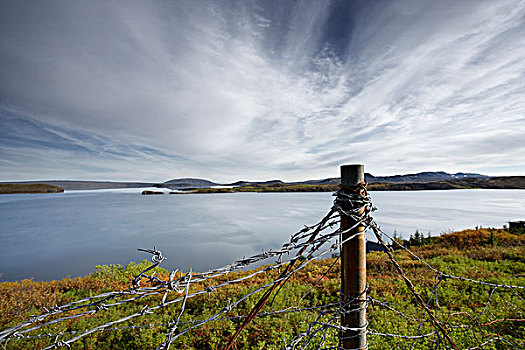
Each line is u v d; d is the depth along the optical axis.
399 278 7.39
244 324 1.71
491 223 33.25
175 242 24.86
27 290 6.78
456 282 6.54
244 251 20.83
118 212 56.81
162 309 5.61
